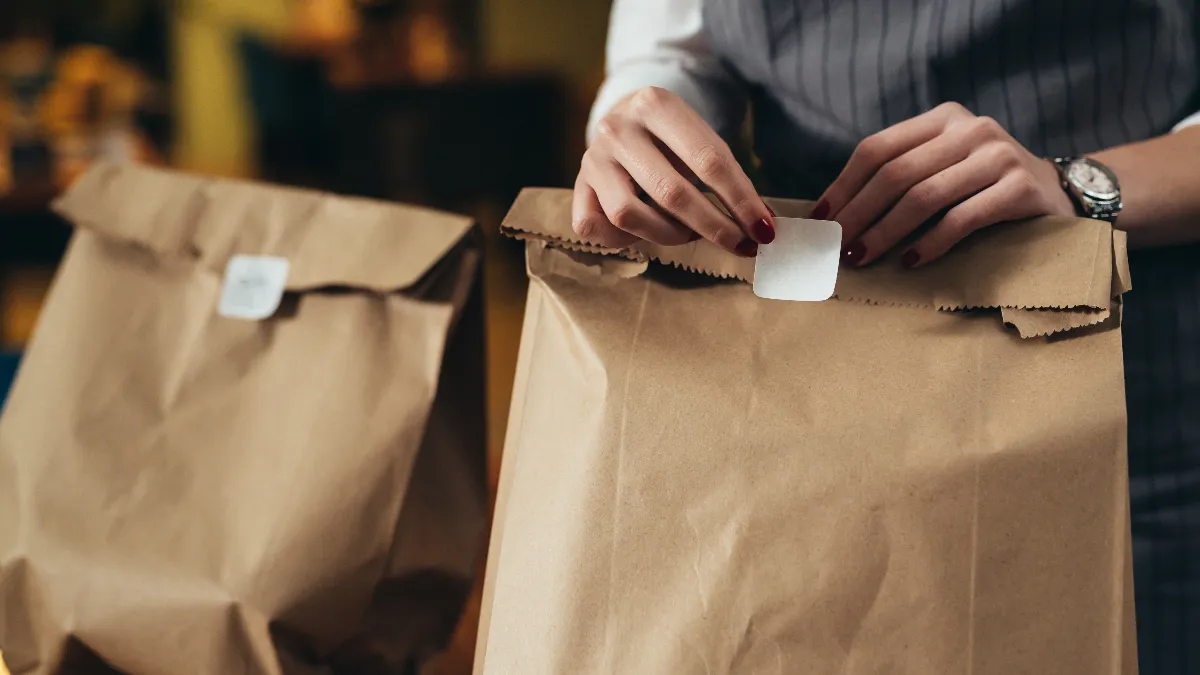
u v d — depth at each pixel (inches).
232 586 23.6
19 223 94.7
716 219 19.5
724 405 19.1
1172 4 23.9
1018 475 17.9
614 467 19.1
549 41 169.2
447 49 153.4
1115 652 17.1
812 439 18.6
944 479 18.0
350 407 24.3
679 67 29.1
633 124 20.6
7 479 26.4
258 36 142.0
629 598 18.6
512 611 19.4
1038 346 18.9
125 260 27.8
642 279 20.9
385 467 24.0
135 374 26.6
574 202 21.0
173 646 23.8
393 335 24.9
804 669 17.7
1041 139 24.4
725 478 18.7
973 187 19.8
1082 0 23.4
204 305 26.7
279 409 25.1
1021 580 17.5
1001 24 23.8
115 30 129.8
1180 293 23.2
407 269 24.4
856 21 25.6
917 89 24.9
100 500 25.4
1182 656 23.0
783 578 18.1
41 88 95.7
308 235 26.1
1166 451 23.2
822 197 21.0
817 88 26.2
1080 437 17.9
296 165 149.0
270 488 24.4
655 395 19.4
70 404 26.5
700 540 18.6
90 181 28.8
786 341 19.8
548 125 158.7
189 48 136.2
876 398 18.9
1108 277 18.4
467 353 26.3
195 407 25.9
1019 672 17.2
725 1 27.4
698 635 18.1
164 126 132.2
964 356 19.1
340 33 145.9
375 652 25.3
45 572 24.9
